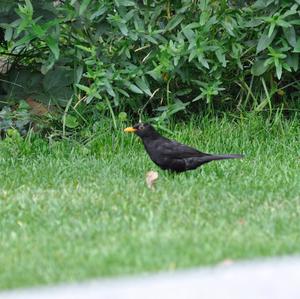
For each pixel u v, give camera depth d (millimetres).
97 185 11938
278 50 14000
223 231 9531
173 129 14648
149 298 7109
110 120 14344
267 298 7098
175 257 8406
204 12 14070
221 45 14219
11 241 9492
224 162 13164
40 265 8523
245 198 11086
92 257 8609
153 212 10398
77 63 14469
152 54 14453
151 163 13172
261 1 14094
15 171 12898
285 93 15000
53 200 11070
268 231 9531
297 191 11398
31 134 14188
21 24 13711
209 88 14336
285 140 14344
